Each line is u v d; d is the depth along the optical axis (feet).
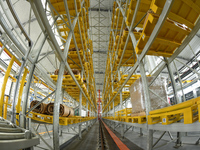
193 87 32.55
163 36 10.91
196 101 6.07
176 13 9.14
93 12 52.95
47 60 43.96
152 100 13.43
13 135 5.32
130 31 14.83
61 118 14.57
